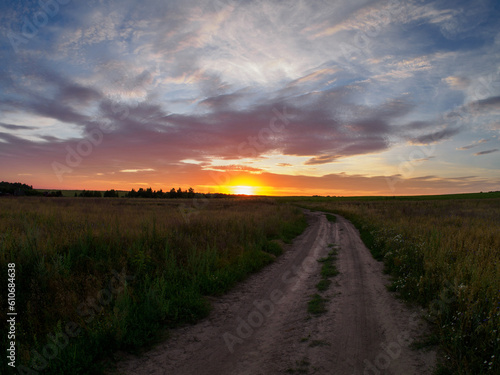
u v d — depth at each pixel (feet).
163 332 15.26
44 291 17.34
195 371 11.85
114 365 12.26
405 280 21.11
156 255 26.63
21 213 43.24
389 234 39.60
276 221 61.62
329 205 171.22
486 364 10.59
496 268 18.57
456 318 13.42
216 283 23.09
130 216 51.70
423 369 11.09
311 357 12.50
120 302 16.46
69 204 81.00
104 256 24.23
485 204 134.00
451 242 27.61
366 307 18.07
